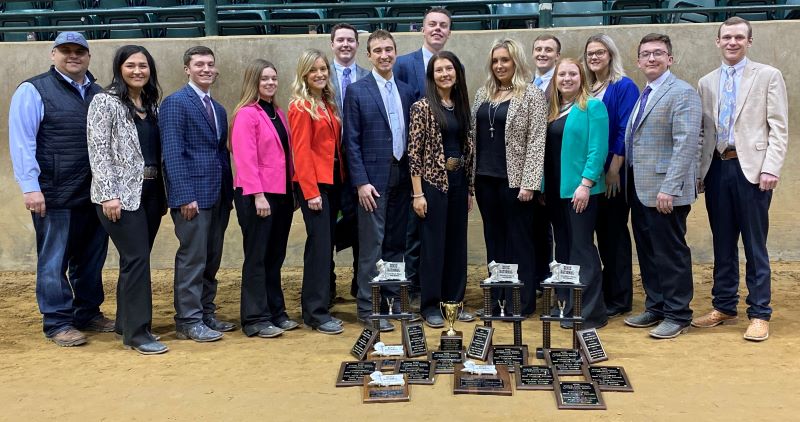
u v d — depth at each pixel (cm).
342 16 844
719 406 341
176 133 452
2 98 712
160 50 709
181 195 454
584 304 489
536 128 480
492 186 504
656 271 497
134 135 446
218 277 691
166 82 712
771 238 689
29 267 724
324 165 482
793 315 514
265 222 476
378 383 361
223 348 455
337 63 556
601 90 515
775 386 368
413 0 854
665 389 366
